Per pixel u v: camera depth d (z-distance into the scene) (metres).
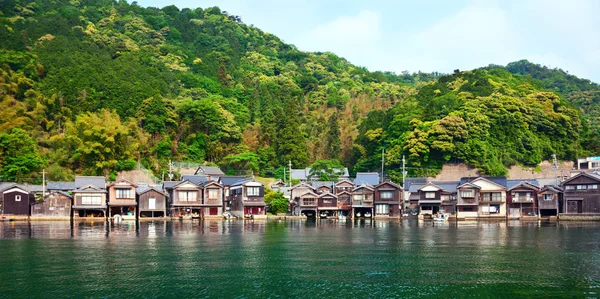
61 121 111.62
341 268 39.00
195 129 129.50
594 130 147.88
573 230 66.94
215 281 34.75
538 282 34.94
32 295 31.30
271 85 166.62
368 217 100.81
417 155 115.12
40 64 124.31
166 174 113.12
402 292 32.50
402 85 197.62
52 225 73.06
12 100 107.81
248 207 95.50
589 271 38.12
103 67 131.50
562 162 126.62
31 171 93.62
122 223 79.12
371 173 112.56
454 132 114.62
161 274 36.56
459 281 35.16
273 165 124.88
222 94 155.62
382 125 139.25
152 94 126.50
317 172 116.00
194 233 61.94
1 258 41.97
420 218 96.19
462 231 66.12
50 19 158.38
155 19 198.50
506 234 61.66
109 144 103.56
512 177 118.56
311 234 61.53
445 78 165.50
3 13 159.50
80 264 39.72
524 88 150.38
